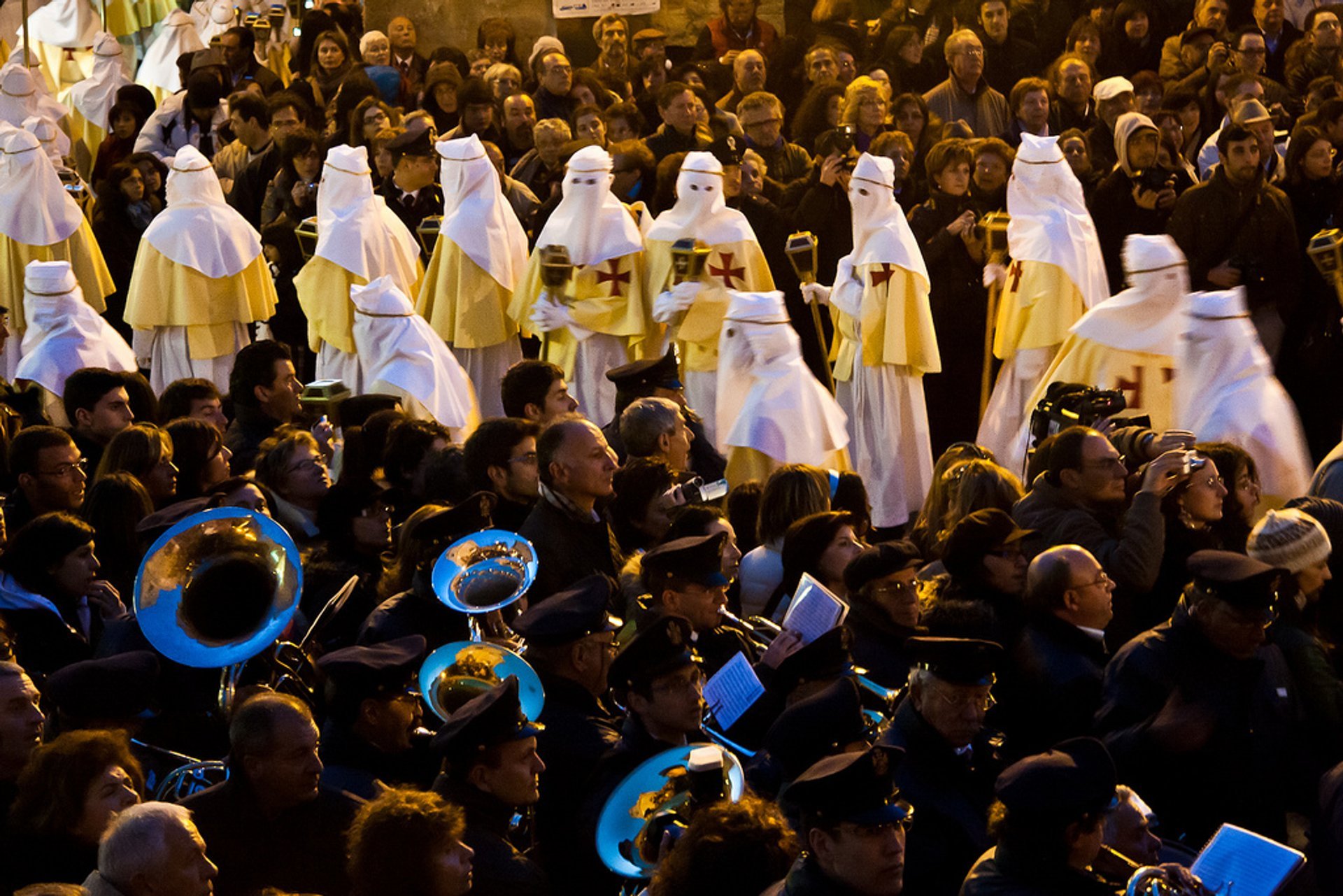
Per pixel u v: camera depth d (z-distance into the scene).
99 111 28.62
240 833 6.61
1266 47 22.88
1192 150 20.42
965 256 16.66
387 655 7.23
